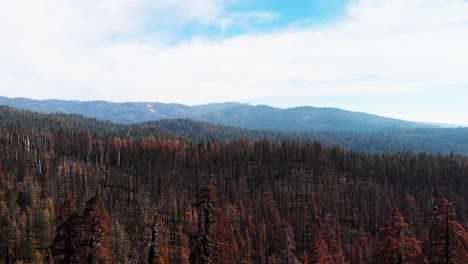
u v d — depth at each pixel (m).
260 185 149.75
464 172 157.00
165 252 82.31
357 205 139.38
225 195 141.50
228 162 175.38
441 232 25.78
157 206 123.69
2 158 141.38
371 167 169.50
